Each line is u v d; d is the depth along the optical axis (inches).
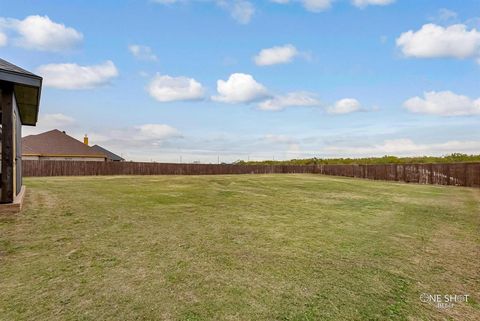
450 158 730.2
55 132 960.3
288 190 413.7
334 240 157.5
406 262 125.5
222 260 121.9
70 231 158.9
